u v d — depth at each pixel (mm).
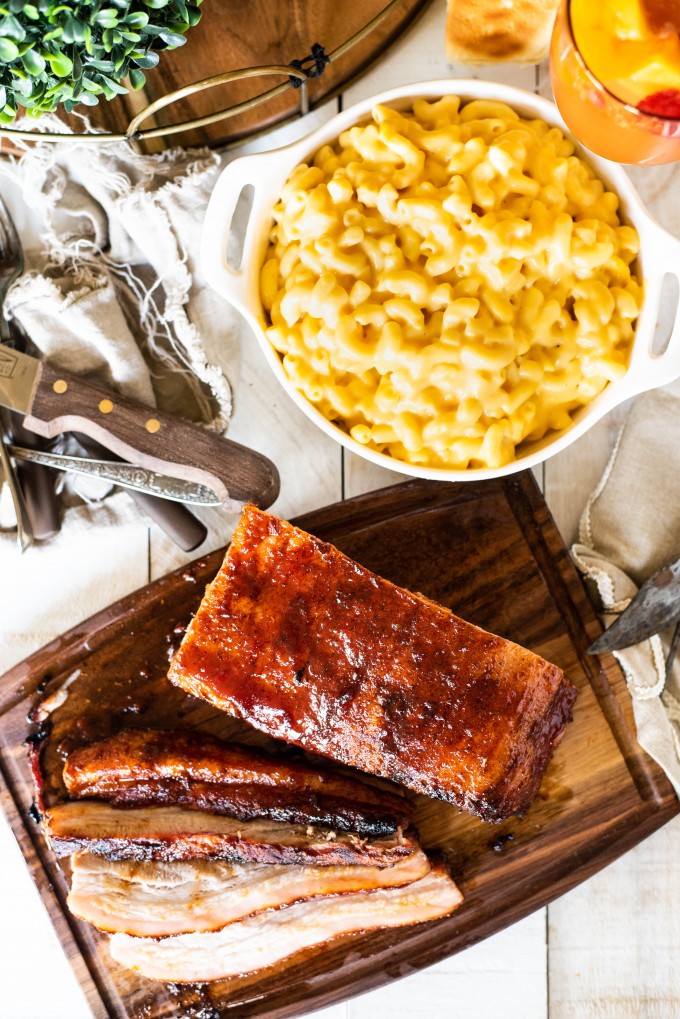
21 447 927
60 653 929
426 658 869
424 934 930
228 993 930
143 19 811
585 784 933
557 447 872
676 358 862
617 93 805
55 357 938
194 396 963
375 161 863
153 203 924
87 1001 931
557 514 966
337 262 859
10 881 959
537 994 960
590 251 858
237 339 953
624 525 949
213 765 894
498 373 857
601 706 934
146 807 894
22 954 959
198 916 888
